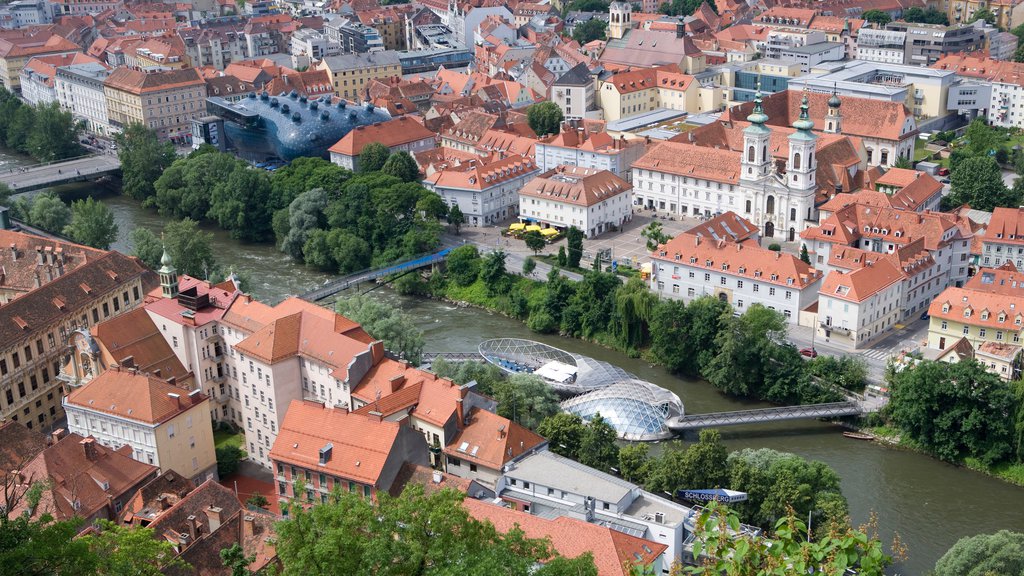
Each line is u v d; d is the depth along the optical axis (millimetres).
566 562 117312
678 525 180750
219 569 161750
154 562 133500
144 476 199625
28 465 190625
